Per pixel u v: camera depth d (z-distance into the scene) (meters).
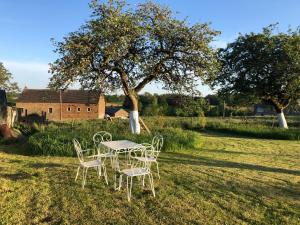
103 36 14.07
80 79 15.45
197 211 6.79
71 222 6.17
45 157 12.25
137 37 14.92
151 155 8.73
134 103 16.34
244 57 24.83
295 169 11.35
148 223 6.17
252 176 9.84
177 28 15.01
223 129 25.64
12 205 6.89
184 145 14.88
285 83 23.92
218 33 15.35
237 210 6.89
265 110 48.97
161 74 16.28
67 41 14.31
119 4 14.76
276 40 24.09
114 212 6.66
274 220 6.44
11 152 13.43
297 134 21.39
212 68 15.42
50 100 54.91
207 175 9.72
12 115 23.22
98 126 17.75
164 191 8.00
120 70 15.66
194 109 17.72
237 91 25.92
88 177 9.09
